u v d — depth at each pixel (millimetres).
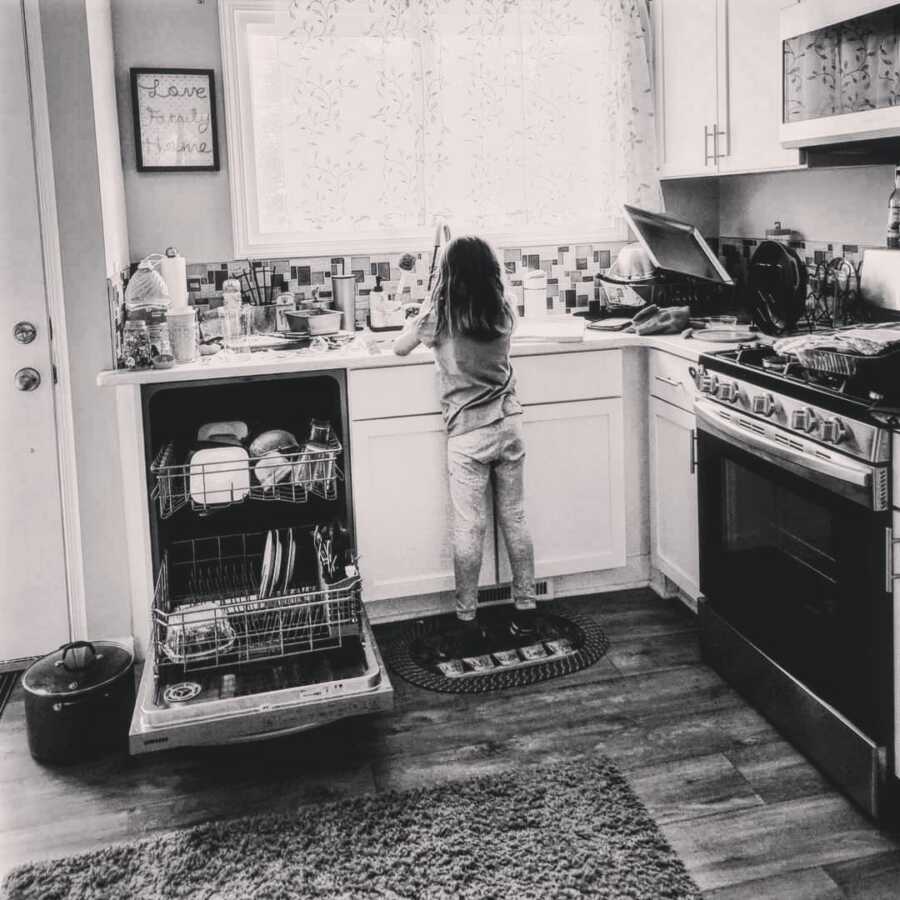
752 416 2475
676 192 3836
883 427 1964
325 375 3047
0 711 2820
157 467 2887
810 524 2270
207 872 2037
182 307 3023
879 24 2334
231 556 3338
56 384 2926
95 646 2701
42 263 2863
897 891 1928
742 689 2693
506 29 3443
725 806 2221
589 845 2068
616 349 3275
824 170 3201
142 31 3297
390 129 3426
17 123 2787
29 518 2979
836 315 3061
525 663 2957
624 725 2590
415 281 3629
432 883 1964
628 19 3529
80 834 2227
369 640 2686
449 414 3035
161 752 2572
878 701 2082
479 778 2332
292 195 3432
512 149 3543
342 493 3279
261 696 2395
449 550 3236
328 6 3291
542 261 3736
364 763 2463
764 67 2928
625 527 3443
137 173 3377
